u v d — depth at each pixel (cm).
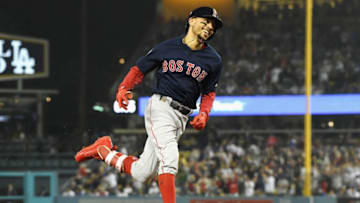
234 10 10850
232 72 9575
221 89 9206
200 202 6006
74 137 8844
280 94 9056
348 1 10719
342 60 9812
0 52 9119
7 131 9106
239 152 7812
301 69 9562
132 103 9175
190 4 11188
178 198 6050
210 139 8369
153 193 6638
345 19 10675
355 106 8700
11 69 9175
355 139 8312
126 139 8794
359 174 6912
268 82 9312
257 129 8956
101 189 6731
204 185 6669
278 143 8206
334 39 10325
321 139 8350
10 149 8512
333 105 8738
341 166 7138
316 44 10231
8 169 8156
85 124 9419
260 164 7344
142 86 9144
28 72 9306
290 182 6906
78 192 6812
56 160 8250
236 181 6681
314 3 10688
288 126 8981
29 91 9369
